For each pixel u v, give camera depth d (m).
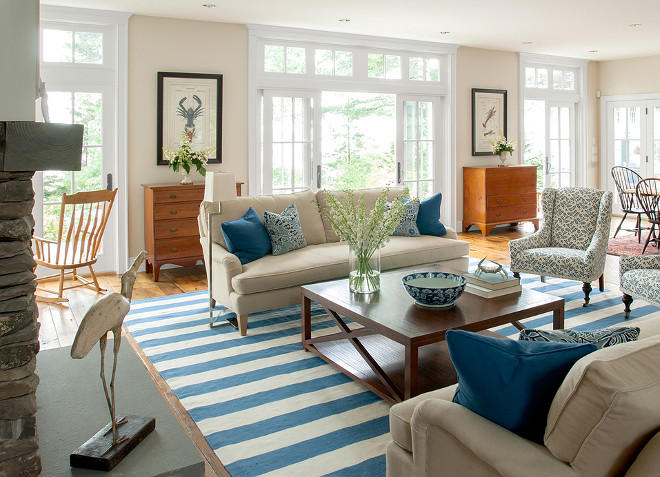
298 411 2.62
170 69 5.70
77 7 5.21
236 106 6.06
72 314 4.21
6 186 1.44
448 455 1.49
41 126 1.34
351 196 3.24
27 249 1.52
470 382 1.43
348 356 3.08
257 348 3.45
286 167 6.44
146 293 4.88
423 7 5.47
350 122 11.69
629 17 6.05
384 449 2.28
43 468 1.59
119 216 5.61
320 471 2.12
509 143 7.85
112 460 1.59
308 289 3.27
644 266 3.71
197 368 3.14
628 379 1.17
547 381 1.34
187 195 5.37
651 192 6.40
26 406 1.50
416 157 7.46
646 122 8.82
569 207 4.64
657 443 1.14
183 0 5.05
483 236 7.49
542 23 6.27
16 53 1.29
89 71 5.39
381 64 7.04
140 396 2.04
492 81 7.97
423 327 2.54
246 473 2.12
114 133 5.56
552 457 1.28
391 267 4.21
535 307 2.84
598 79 9.34
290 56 6.41
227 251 3.94
